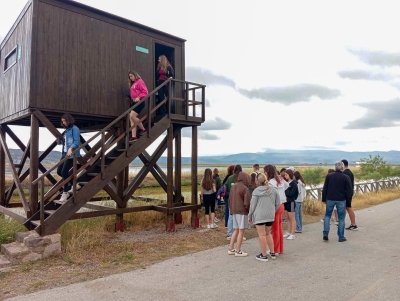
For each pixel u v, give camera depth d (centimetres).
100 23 912
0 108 1025
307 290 490
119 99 937
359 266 606
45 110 800
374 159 2817
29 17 816
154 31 1027
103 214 863
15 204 1080
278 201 653
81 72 865
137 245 771
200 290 492
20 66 862
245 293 480
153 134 897
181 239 838
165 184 1099
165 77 1028
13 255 629
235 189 689
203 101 1024
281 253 695
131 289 497
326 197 820
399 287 501
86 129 1115
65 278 549
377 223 1059
